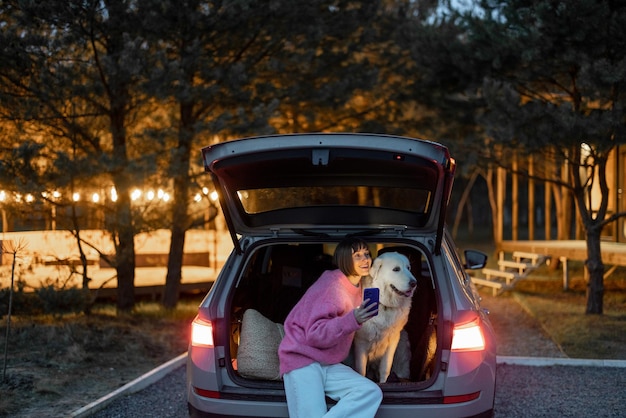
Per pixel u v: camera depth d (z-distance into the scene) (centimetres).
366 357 396
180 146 880
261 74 990
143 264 1316
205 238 1353
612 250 1123
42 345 727
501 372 658
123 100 842
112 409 539
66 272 901
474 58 904
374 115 1120
